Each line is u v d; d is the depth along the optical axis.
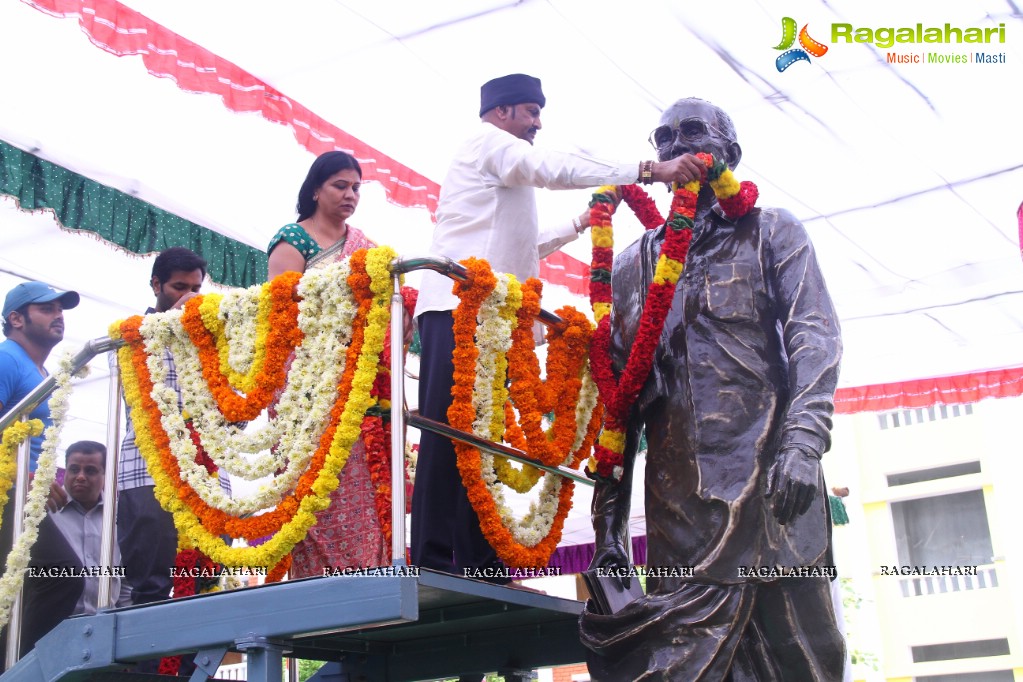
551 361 3.73
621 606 3.50
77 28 4.48
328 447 3.14
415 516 3.56
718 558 3.09
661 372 3.42
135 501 3.88
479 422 3.42
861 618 16.53
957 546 16.34
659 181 3.44
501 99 4.06
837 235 6.71
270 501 3.18
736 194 3.44
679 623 3.08
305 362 3.25
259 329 3.30
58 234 5.40
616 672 3.19
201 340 3.37
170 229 5.48
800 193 6.33
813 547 3.09
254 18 4.68
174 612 3.04
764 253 3.44
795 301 3.30
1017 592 15.66
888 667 16.12
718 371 3.30
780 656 3.08
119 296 5.98
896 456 16.88
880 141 5.80
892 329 7.73
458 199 3.89
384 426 3.49
